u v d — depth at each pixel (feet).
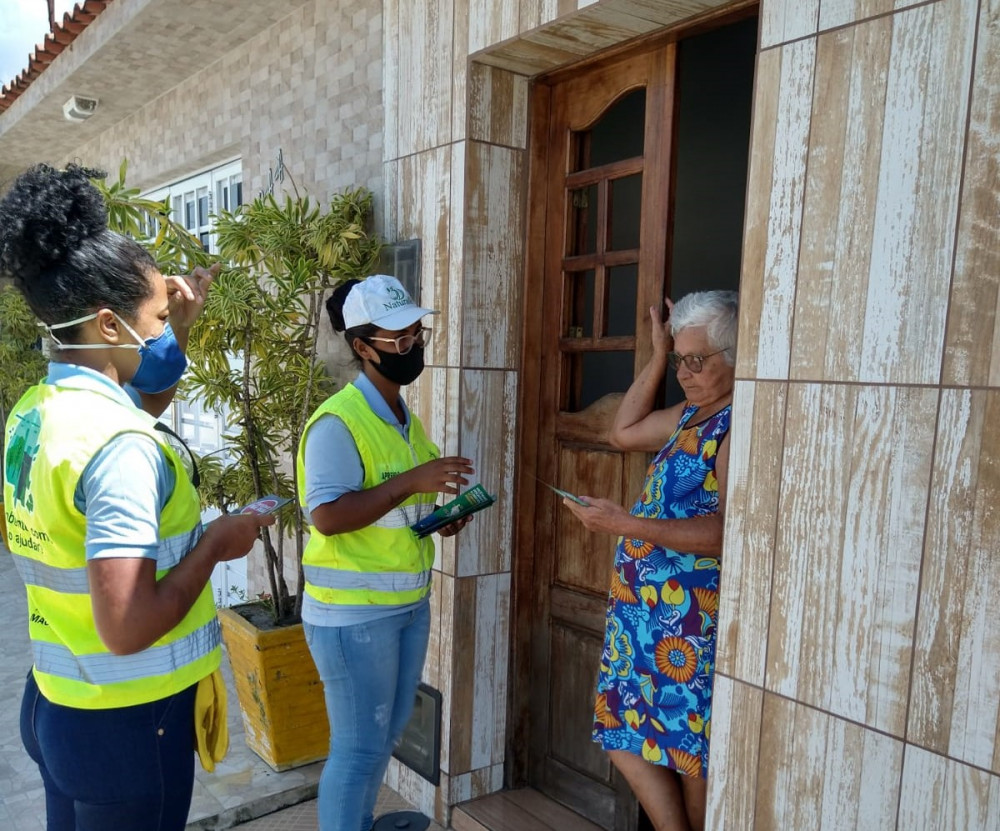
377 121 9.77
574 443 8.38
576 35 7.14
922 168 4.43
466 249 8.03
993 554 4.21
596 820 8.21
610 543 8.02
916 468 4.50
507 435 8.53
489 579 8.52
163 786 4.32
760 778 5.31
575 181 8.23
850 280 4.76
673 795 6.18
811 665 5.00
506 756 8.86
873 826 4.74
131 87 15.06
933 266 4.41
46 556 3.96
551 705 8.70
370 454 6.36
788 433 5.08
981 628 4.27
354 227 8.89
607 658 6.41
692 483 5.90
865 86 4.65
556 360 8.50
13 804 8.90
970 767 4.33
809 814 5.05
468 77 7.85
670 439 6.35
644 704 6.08
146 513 3.87
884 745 4.68
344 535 6.46
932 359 4.42
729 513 5.43
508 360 8.46
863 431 4.72
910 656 4.55
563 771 8.57
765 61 5.16
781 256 5.10
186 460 4.91
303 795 9.11
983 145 4.20
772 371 5.17
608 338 7.94
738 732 5.43
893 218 4.56
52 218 3.97
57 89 15.38
